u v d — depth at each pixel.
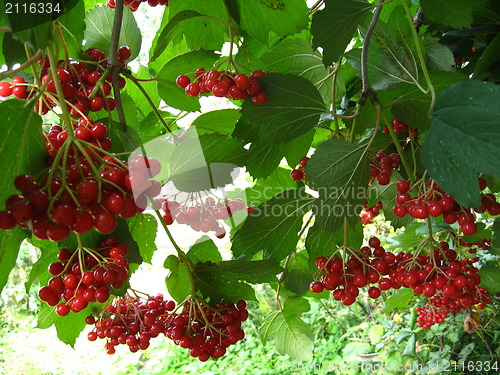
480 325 0.86
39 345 1.57
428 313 0.76
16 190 0.19
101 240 0.24
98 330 0.30
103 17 0.33
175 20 0.31
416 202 0.28
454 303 0.49
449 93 0.22
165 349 1.53
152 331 0.30
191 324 0.30
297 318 0.42
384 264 0.31
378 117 0.28
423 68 0.25
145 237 0.33
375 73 0.30
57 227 0.17
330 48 0.28
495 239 0.35
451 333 0.92
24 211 0.17
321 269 0.32
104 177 0.18
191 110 0.37
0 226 0.17
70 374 1.41
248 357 1.43
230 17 0.33
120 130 0.25
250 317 1.55
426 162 0.23
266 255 0.37
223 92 0.28
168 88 0.35
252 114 0.29
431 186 0.27
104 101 0.25
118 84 0.26
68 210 0.17
